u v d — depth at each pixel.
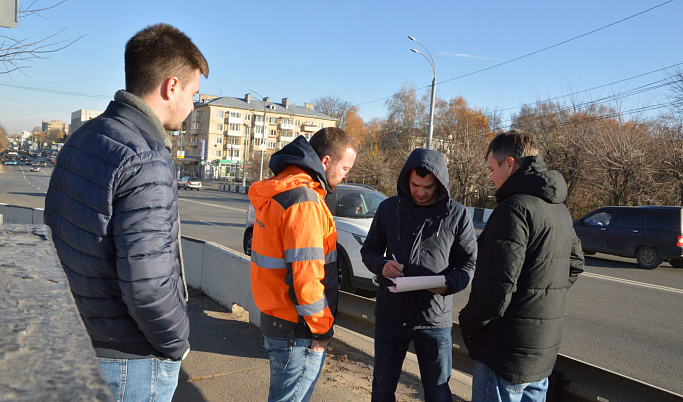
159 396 1.56
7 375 0.39
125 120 1.53
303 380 1.99
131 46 1.61
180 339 1.52
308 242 1.83
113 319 1.45
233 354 3.69
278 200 1.90
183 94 1.69
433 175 2.35
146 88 1.61
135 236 1.38
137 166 1.41
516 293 1.88
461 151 29.61
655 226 11.15
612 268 11.11
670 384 4.11
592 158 22.16
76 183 1.43
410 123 53.28
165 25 1.68
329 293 1.98
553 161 24.53
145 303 1.38
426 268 2.38
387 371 2.43
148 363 1.51
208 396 2.99
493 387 1.97
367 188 7.41
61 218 1.46
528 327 1.87
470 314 1.92
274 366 2.01
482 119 42.69
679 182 18.97
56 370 0.41
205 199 30.66
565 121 25.88
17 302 0.58
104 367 1.47
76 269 1.43
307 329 1.94
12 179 42.81
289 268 1.84
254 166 58.06
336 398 3.01
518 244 1.79
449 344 2.40
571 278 2.17
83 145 1.47
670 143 19.69
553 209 1.90
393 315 2.40
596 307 6.89
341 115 80.94
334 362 3.72
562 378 2.38
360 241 6.04
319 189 2.05
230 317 4.66
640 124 22.08
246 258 4.62
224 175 79.94
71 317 0.56
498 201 2.09
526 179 1.91
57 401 0.36
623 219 11.77
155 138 1.57
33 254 0.80
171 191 1.52
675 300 7.62
